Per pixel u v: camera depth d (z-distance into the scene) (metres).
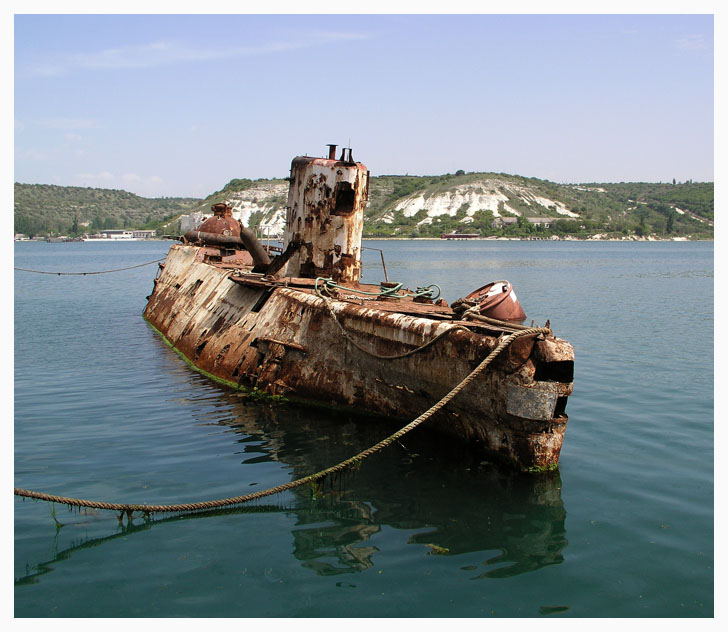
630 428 13.11
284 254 17.61
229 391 15.99
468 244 177.38
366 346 12.78
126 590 7.25
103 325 28.59
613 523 8.73
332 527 8.72
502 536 8.38
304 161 17.50
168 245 172.38
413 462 10.91
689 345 22.58
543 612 6.75
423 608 6.82
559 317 30.11
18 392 16.33
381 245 164.25
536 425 9.80
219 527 8.77
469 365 10.48
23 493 8.84
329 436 12.30
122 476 10.57
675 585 7.20
